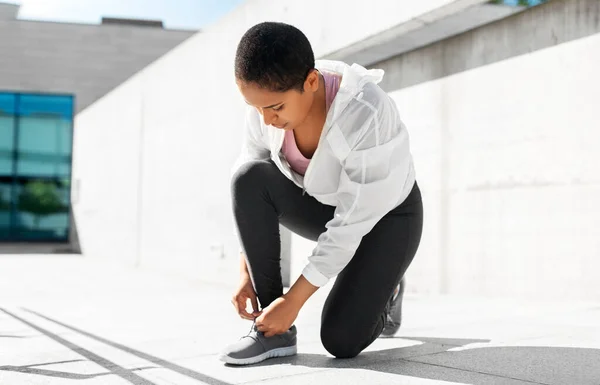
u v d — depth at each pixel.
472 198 3.78
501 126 3.62
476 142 3.76
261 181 1.69
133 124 7.67
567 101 3.28
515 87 3.55
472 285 3.76
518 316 2.66
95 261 7.96
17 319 2.80
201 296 3.97
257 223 1.69
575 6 3.26
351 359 1.69
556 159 3.33
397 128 1.54
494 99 3.67
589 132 3.18
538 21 3.44
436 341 1.99
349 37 3.90
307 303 3.46
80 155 10.35
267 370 1.57
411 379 1.45
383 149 1.48
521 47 3.53
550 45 3.38
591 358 1.68
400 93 4.29
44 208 11.32
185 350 1.93
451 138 3.91
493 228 3.65
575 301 3.21
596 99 3.15
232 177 1.72
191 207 5.88
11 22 11.30
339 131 1.48
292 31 1.35
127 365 1.70
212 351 1.91
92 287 4.60
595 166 3.15
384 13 3.63
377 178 1.50
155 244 6.75
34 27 11.37
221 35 5.40
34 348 2.01
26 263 7.38
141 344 2.07
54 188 11.39
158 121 6.83
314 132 1.57
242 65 1.33
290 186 1.72
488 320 2.53
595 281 3.14
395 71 4.32
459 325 2.38
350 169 1.51
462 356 1.72
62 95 11.51
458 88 3.88
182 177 6.12
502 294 3.59
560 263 3.30
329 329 1.65
